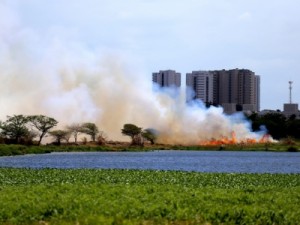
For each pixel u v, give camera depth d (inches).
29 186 1787.6
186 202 1323.8
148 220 1123.9
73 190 1558.8
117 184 1932.8
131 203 1268.5
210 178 2465.6
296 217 1159.6
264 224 1120.8
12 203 1250.6
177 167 4827.8
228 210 1194.6
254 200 1392.7
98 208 1189.7
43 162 5718.5
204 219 1139.9
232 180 2377.0
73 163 5502.0
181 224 1104.2
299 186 2046.0
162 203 1283.2
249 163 6067.9
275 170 4439.0
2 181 2176.4
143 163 5728.3
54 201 1278.3
